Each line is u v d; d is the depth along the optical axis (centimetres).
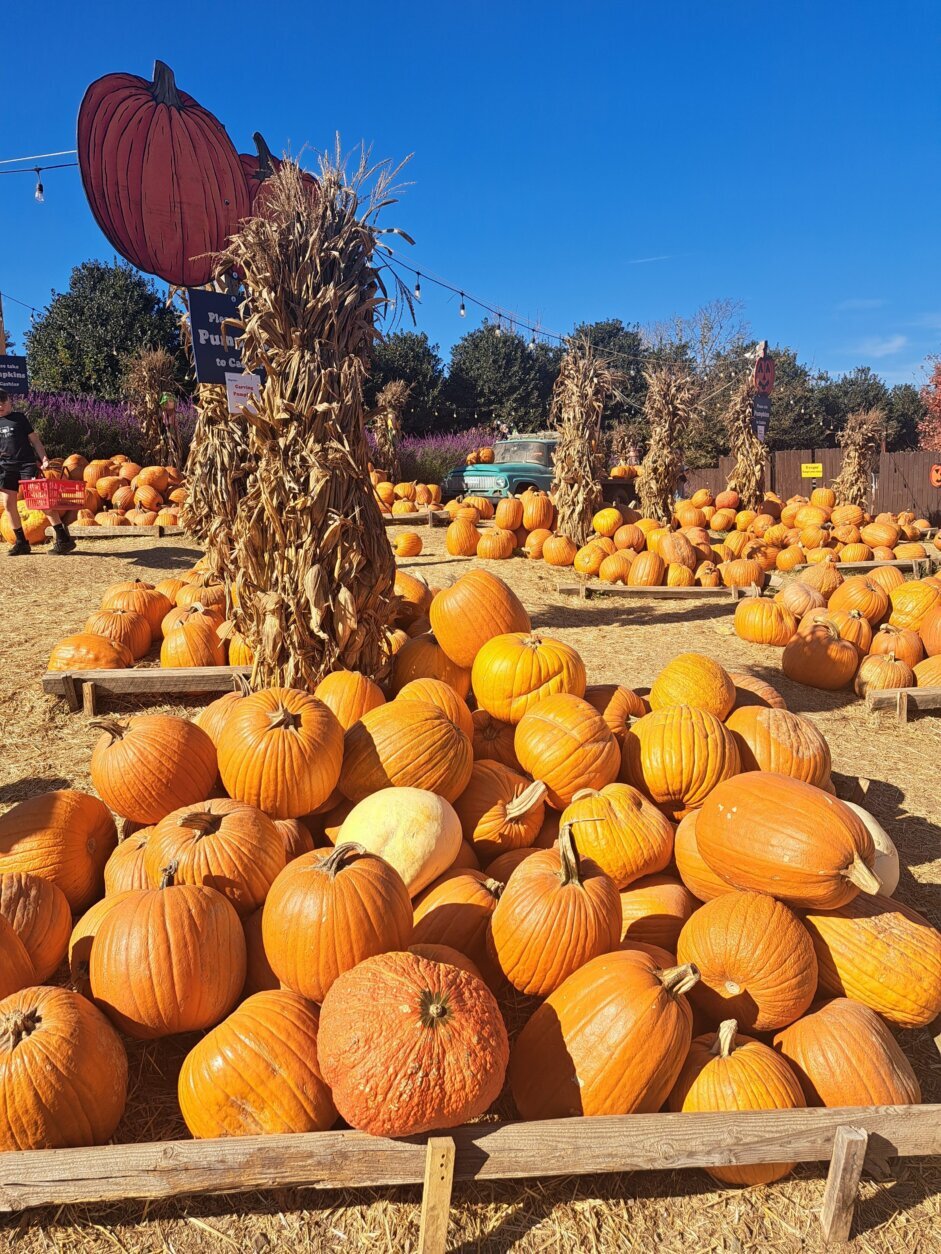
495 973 270
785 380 4381
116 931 245
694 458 3209
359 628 446
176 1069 260
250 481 474
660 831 305
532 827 337
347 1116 205
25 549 982
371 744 330
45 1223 212
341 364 446
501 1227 216
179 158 602
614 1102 225
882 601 759
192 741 335
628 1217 221
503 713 393
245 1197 220
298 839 314
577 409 1146
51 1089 212
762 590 1009
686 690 395
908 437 4666
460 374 4334
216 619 597
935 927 345
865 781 436
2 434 965
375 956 229
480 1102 205
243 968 261
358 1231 213
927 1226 223
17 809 314
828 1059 242
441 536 1345
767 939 256
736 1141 213
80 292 2895
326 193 441
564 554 1103
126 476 1423
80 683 523
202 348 575
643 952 254
